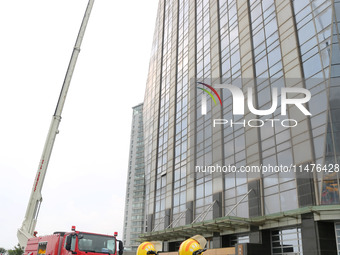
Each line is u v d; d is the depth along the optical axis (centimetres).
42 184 2853
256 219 2572
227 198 3266
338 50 2455
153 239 4103
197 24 4981
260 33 3372
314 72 2586
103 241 1587
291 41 2886
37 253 1798
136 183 14238
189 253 1313
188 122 4425
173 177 4516
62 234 1666
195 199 3838
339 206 2053
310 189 2334
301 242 2380
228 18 4109
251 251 2536
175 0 6175
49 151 2966
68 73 3291
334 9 2552
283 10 3080
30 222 2678
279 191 2639
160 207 4700
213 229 3133
